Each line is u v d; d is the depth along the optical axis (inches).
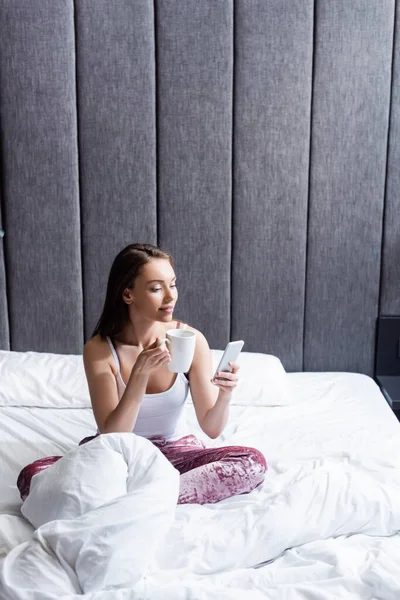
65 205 112.9
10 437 87.8
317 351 118.4
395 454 83.3
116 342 77.6
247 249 114.7
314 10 109.0
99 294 116.1
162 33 109.0
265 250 114.8
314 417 96.3
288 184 113.0
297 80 110.2
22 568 56.2
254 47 109.4
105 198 113.1
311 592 55.4
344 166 112.7
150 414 76.7
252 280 115.7
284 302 116.5
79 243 114.3
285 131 111.6
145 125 111.2
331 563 61.0
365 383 110.7
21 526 65.1
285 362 118.5
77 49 109.4
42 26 108.3
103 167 112.3
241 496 73.2
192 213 113.7
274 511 65.7
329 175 112.9
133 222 113.9
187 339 69.0
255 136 111.7
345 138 111.9
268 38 109.2
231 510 67.6
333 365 119.0
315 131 111.7
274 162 112.3
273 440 88.6
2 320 116.0
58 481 64.6
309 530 65.0
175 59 109.7
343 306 117.0
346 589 56.5
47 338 117.0
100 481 64.3
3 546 63.0
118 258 75.4
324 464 79.0
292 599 54.9
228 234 114.3
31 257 114.4
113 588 56.7
